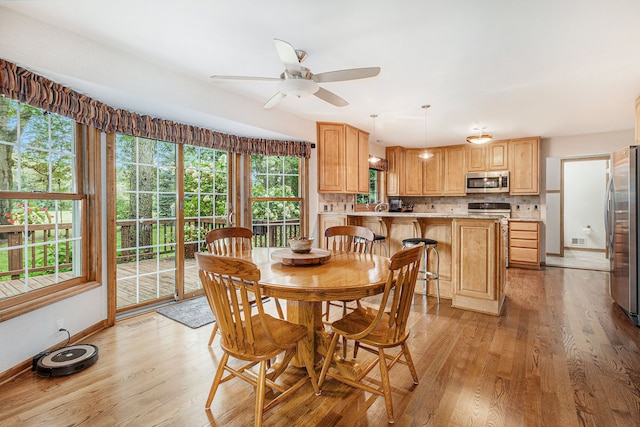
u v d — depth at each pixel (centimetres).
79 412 171
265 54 257
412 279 179
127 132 301
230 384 199
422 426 161
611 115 423
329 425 162
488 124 474
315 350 218
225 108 335
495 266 320
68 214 266
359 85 320
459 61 267
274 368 210
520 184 569
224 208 410
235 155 413
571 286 436
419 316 318
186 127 351
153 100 277
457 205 665
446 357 233
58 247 257
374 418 168
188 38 232
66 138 265
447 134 544
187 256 377
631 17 201
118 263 318
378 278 179
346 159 473
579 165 713
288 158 455
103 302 285
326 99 256
